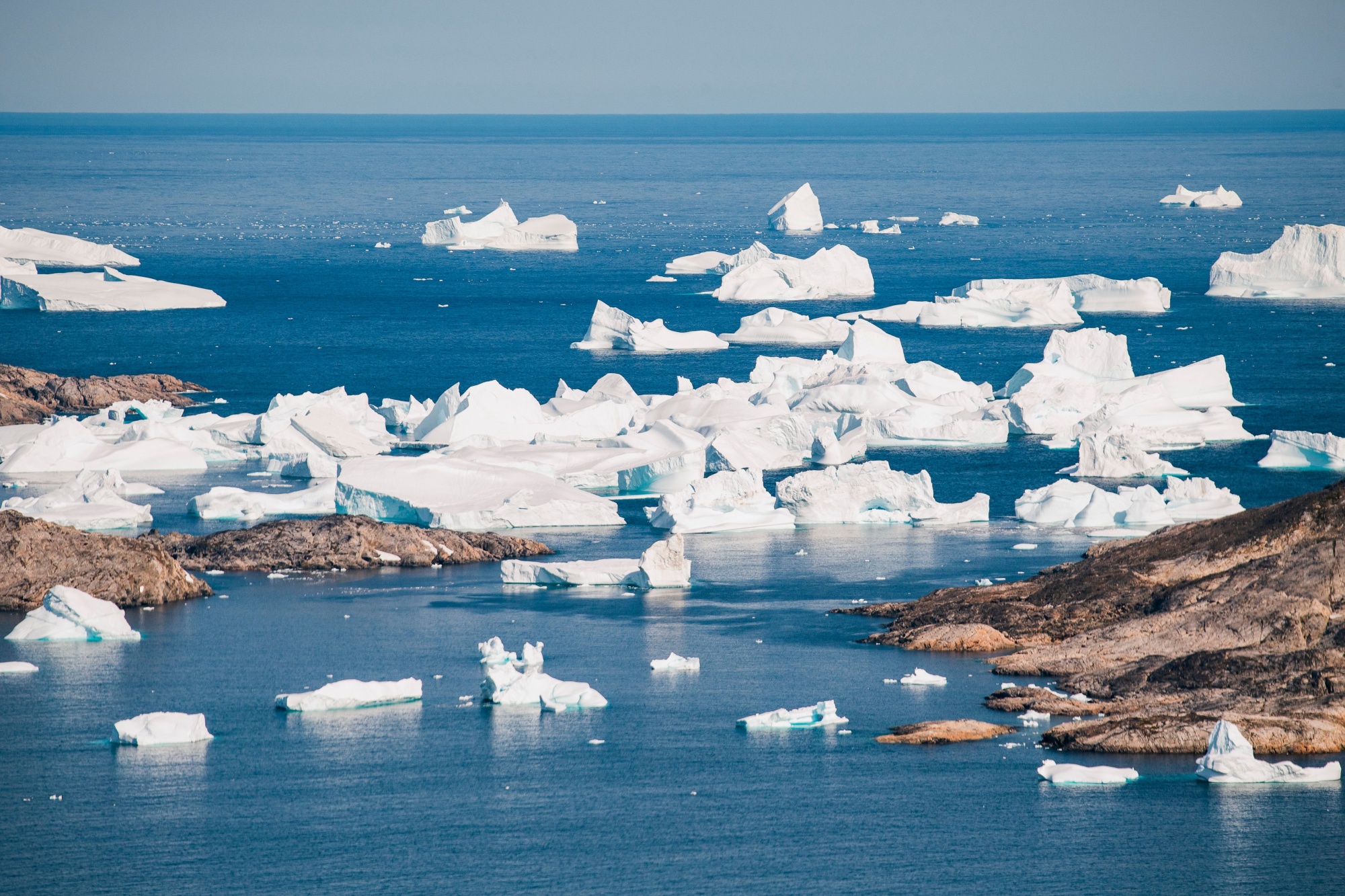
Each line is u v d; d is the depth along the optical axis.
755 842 114.81
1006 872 109.38
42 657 164.38
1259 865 109.62
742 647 166.50
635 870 110.31
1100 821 117.50
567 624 177.50
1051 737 134.38
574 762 132.00
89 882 108.88
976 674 153.75
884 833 116.12
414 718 144.62
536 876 109.38
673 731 139.75
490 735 139.50
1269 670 139.00
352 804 122.88
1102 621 161.12
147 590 186.12
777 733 138.62
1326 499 162.75
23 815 120.56
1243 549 163.50
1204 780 125.12
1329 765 124.44
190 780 128.38
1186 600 155.38
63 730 141.12
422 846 114.56
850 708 144.88
